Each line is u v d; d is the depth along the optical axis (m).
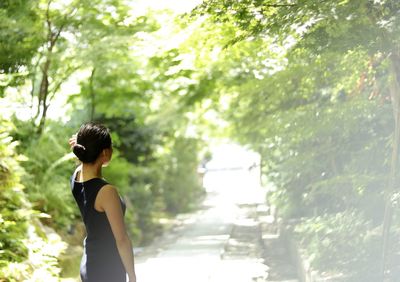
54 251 8.12
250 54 9.73
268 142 13.37
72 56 10.85
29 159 10.57
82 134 4.51
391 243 7.58
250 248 13.16
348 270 7.57
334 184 9.21
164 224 20.16
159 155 23.27
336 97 10.25
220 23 7.80
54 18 10.50
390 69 6.97
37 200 10.51
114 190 4.38
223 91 14.34
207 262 11.31
